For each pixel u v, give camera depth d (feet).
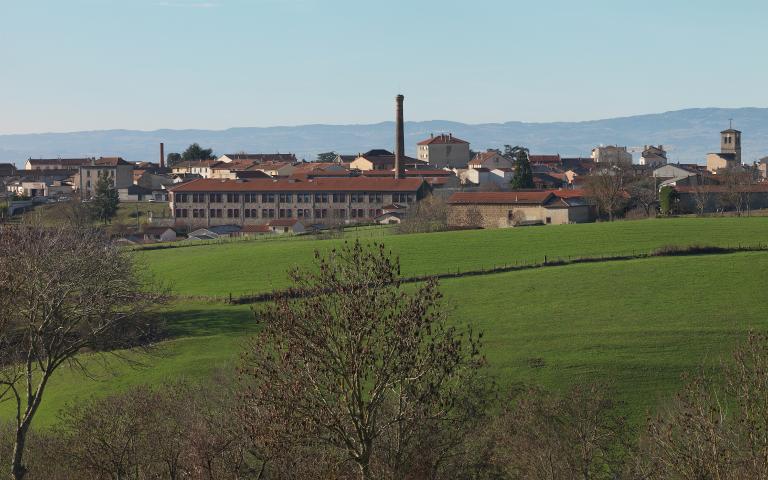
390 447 143.02
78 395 247.70
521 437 168.04
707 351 273.13
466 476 150.71
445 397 141.90
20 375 190.49
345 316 133.69
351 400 137.08
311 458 145.59
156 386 242.17
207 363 266.98
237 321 317.01
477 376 178.50
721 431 130.41
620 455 175.11
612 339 285.02
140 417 172.04
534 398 186.60
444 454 145.38
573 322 305.53
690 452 124.67
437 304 140.67
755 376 135.33
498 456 158.30
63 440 182.09
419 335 139.13
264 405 133.80
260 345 138.31
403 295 138.92
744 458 124.47
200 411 171.12
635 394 242.17
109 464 167.73
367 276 137.90
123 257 260.42
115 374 259.80
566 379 250.98
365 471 135.33
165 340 293.84
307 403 134.31
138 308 229.45
